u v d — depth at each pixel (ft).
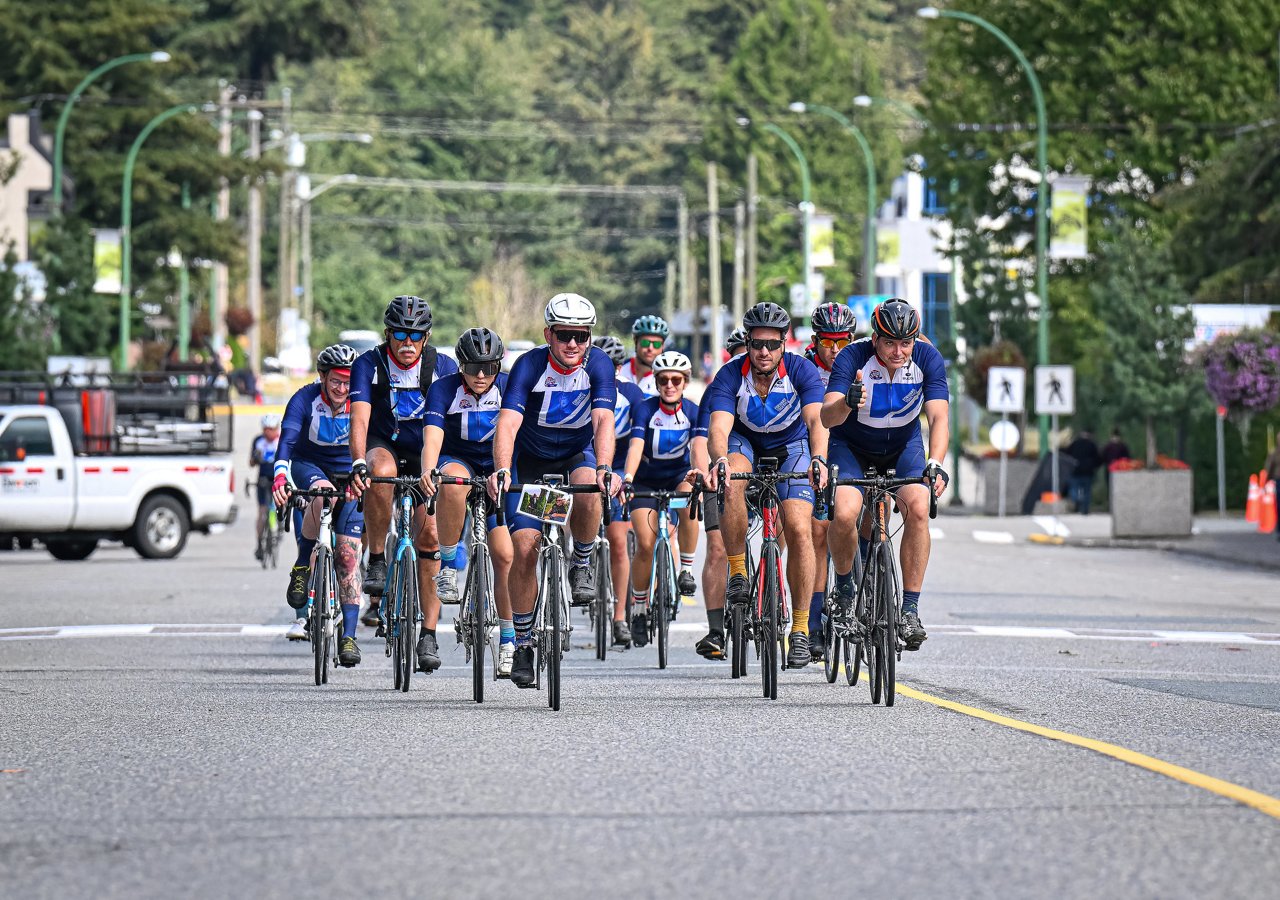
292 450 131.85
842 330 127.75
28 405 285.23
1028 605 202.08
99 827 76.79
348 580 129.49
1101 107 543.80
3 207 652.89
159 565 271.08
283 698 120.57
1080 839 72.54
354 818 77.77
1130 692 123.95
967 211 473.26
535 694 121.80
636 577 148.36
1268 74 529.04
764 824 75.66
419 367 124.88
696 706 114.42
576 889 64.95
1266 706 116.67
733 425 124.88
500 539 118.21
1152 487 327.67
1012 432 402.31
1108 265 412.77
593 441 119.96
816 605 126.52
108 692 124.67
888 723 105.70
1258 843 71.77
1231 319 429.79
